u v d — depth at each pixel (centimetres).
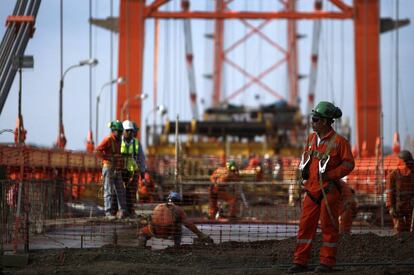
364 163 3891
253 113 9256
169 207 2298
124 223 2788
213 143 8369
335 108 1784
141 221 2530
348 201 2531
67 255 2005
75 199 3700
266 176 4509
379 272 1756
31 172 2973
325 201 1762
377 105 7969
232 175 3653
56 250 2158
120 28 8019
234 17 8262
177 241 2303
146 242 2323
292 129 8738
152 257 2000
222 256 2005
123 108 7188
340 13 8275
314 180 1783
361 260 1947
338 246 2067
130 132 2914
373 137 7906
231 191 3669
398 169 2692
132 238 2519
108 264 1903
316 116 1781
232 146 8394
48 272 1817
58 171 3462
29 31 3022
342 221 2531
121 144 2920
